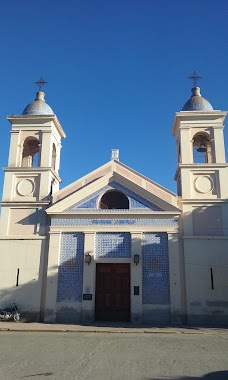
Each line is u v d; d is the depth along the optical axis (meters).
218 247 19.66
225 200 20.41
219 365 9.01
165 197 20.59
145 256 19.66
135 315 18.77
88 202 20.69
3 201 21.31
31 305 19.53
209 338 13.85
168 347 11.57
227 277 19.25
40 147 22.50
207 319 18.70
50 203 21.12
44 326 17.20
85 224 20.25
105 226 20.09
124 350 10.95
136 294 19.05
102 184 21.00
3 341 12.73
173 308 18.75
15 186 21.83
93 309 19.12
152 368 8.63
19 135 22.88
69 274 19.67
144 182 20.98
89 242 19.92
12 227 20.89
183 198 20.64
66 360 9.44
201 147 22.14
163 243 19.83
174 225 19.97
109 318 19.31
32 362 9.18
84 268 19.56
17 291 19.80
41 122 22.95
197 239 19.80
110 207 20.91
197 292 19.06
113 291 19.62
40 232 20.67
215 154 21.56
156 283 19.27
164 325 18.06
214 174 21.22
